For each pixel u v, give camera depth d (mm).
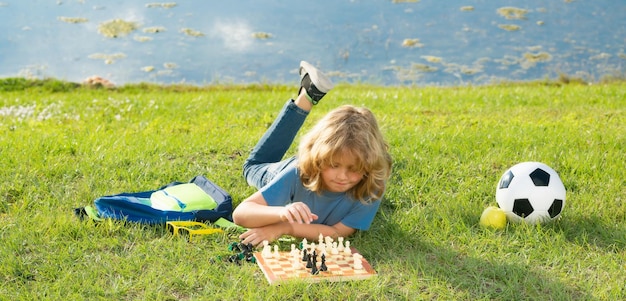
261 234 4266
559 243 4340
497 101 10375
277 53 18906
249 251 4125
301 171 4262
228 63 17953
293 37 20391
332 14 22750
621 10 23453
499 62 18000
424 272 3943
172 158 6277
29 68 16953
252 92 13047
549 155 6230
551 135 7164
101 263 3971
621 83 14516
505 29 21172
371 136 4051
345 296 3672
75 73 16766
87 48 18750
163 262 4008
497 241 4391
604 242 4434
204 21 21625
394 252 4266
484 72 17156
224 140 6973
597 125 7895
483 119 8523
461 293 3730
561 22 21953
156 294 3637
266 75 17094
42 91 12641
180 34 20297
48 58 17750
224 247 4270
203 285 3773
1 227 4453
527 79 16484
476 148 6586
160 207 4750
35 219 4539
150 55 18375
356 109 4211
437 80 16578
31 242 4207
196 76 16891
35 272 3852
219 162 6098
